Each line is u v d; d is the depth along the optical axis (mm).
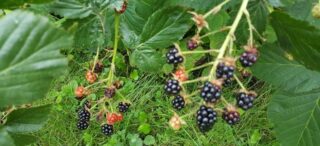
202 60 576
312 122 511
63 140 700
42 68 251
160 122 681
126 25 471
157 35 434
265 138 656
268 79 482
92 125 688
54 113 704
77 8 408
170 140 666
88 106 535
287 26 372
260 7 432
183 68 359
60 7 404
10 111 352
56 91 723
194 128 656
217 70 329
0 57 246
